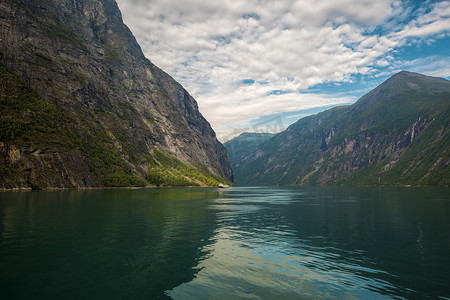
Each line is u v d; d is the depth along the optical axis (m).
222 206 72.06
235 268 21.56
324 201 91.94
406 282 18.78
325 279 19.33
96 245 28.17
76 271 20.53
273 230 38.06
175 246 28.42
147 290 17.25
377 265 22.52
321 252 26.53
